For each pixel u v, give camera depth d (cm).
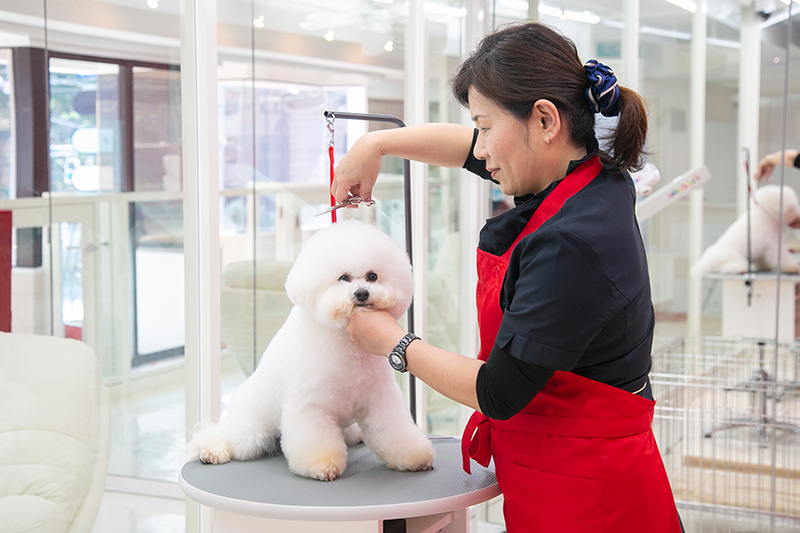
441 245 252
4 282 130
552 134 99
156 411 162
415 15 230
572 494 102
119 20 148
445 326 258
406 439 116
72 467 142
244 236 183
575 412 102
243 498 102
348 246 107
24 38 131
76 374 143
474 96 105
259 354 190
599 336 98
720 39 384
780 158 350
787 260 348
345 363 110
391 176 229
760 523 218
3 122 128
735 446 258
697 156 386
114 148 149
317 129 202
